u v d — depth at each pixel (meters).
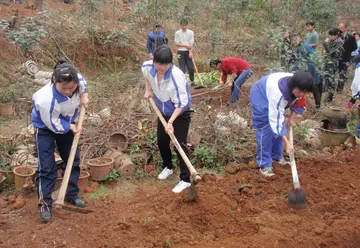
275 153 5.97
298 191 4.70
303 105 5.44
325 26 15.19
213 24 16.48
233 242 4.16
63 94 4.12
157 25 10.92
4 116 8.24
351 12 18.12
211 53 14.95
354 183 5.47
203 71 13.84
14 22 12.21
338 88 10.35
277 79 5.14
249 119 7.37
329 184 5.41
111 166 5.58
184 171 5.20
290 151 4.93
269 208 4.78
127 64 13.23
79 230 4.30
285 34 8.84
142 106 7.37
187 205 4.65
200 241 4.21
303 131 6.87
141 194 5.21
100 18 14.65
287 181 5.45
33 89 9.27
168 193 5.07
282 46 8.70
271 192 5.17
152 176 5.77
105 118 6.83
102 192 5.27
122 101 7.62
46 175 4.41
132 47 13.86
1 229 4.33
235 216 4.57
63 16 13.88
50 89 4.14
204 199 4.70
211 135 6.49
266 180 5.44
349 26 17.12
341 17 18.06
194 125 6.72
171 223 4.37
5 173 5.32
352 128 8.00
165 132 5.25
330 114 6.97
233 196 4.96
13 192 5.14
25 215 4.60
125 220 4.46
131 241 4.14
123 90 9.08
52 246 4.03
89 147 6.07
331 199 5.02
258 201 4.93
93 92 8.56
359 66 7.40
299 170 5.83
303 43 9.04
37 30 10.34
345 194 5.20
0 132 7.34
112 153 5.92
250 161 6.21
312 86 4.85
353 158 6.26
